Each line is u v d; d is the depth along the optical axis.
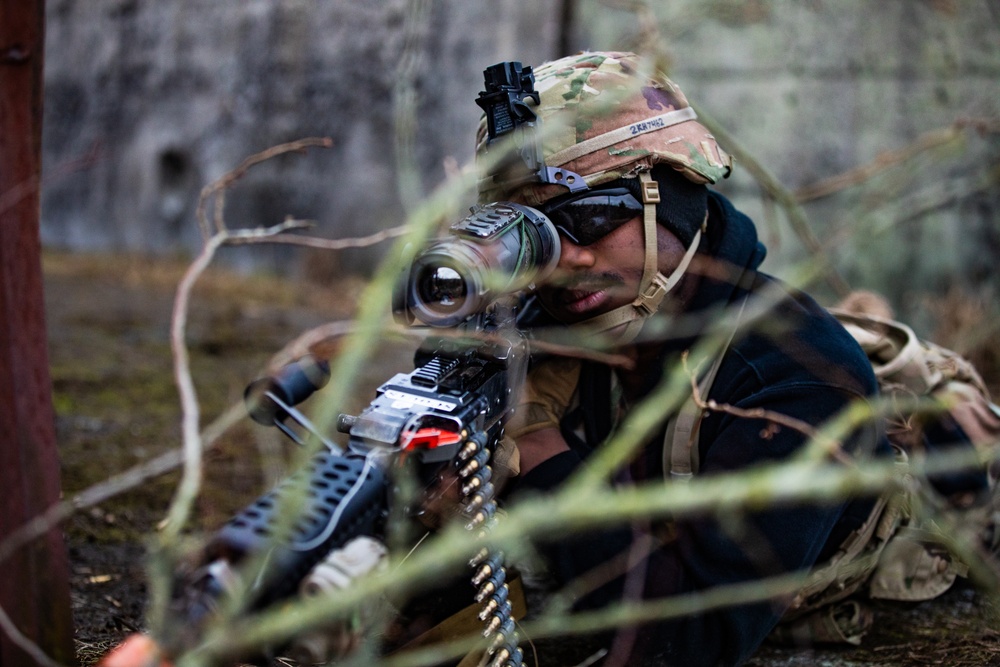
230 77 6.64
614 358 1.43
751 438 1.40
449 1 5.61
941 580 1.78
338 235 6.16
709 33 4.56
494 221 1.17
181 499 0.91
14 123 1.06
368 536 0.99
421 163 5.78
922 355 1.77
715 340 1.43
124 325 4.62
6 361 1.06
